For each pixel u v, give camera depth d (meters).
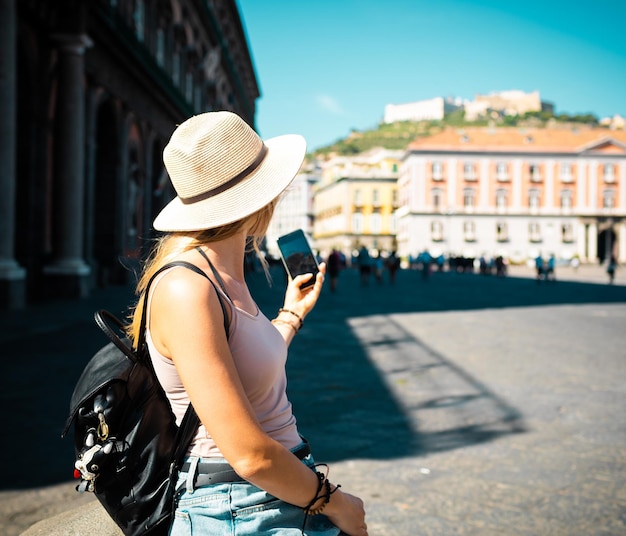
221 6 45.25
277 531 1.32
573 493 3.83
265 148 1.43
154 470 1.33
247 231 1.40
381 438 4.95
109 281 22.52
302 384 6.91
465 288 29.03
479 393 6.49
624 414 5.62
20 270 13.66
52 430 5.08
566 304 18.77
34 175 16.28
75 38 16.19
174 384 1.32
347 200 100.31
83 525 1.71
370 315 14.82
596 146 78.69
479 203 79.38
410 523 3.42
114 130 22.16
